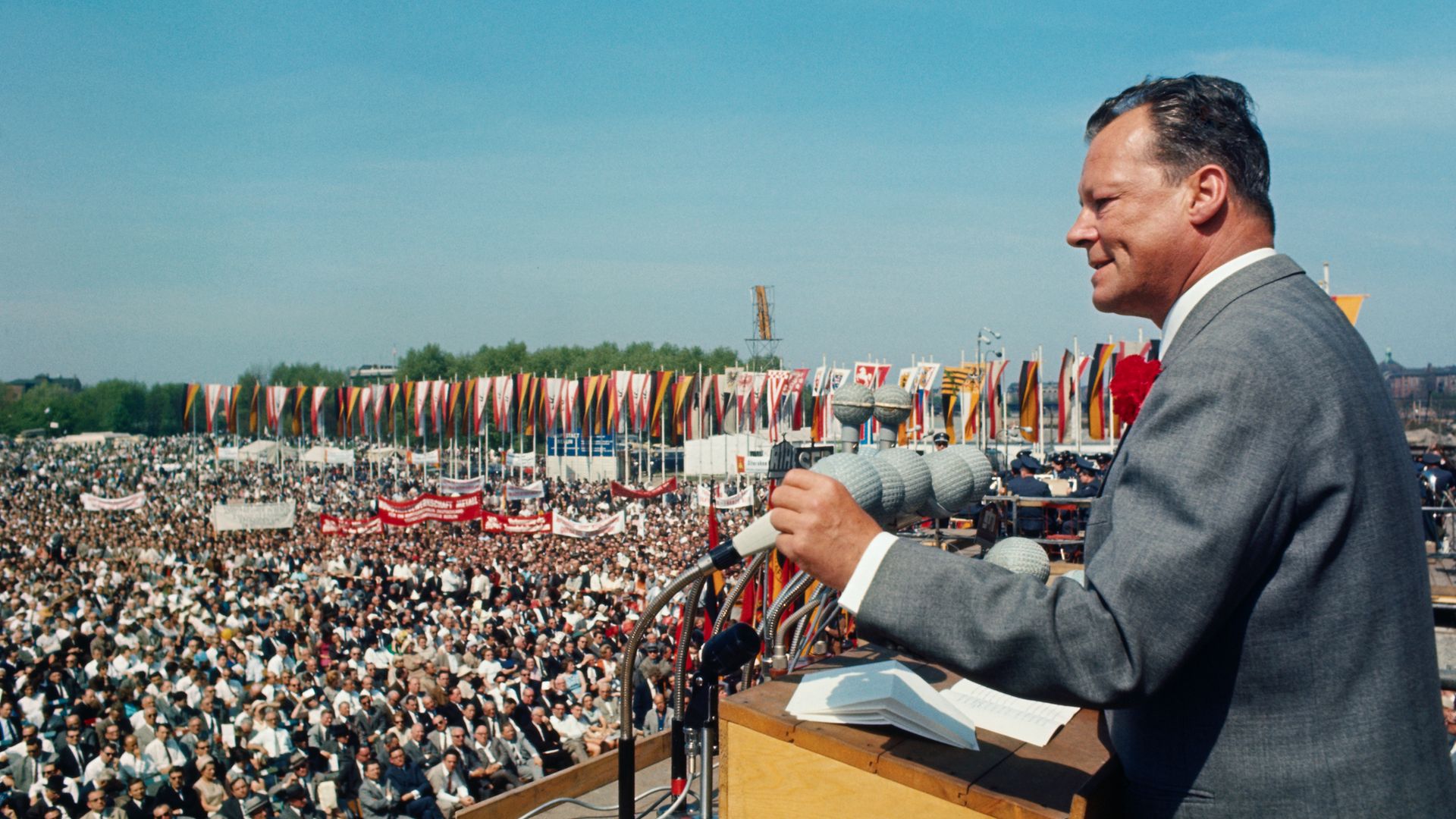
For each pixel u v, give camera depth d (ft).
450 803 38.58
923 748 6.38
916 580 4.82
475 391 195.11
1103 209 5.42
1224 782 4.69
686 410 180.55
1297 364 4.51
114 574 89.81
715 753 12.24
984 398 122.21
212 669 56.65
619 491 147.64
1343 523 4.39
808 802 6.63
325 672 55.98
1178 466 4.45
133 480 242.99
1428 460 45.01
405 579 89.86
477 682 52.85
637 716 41.91
